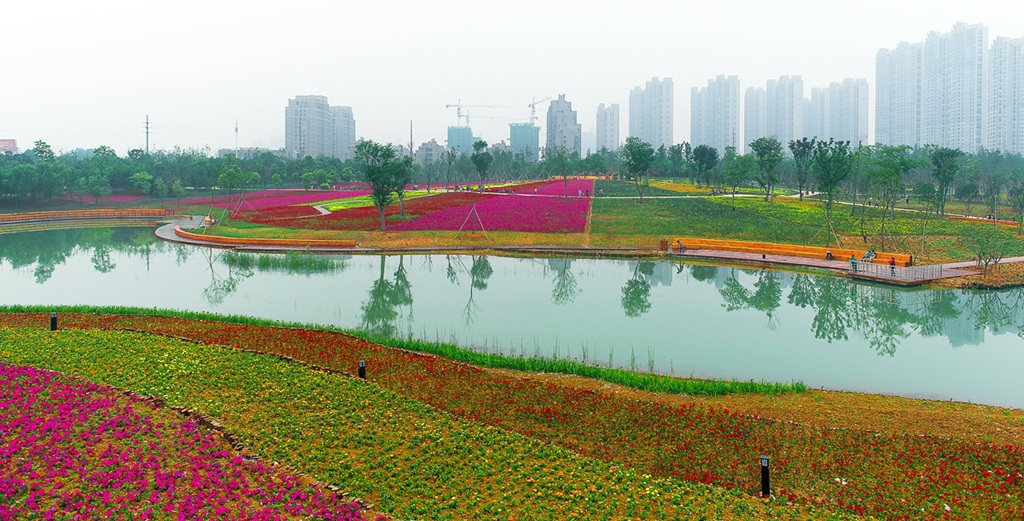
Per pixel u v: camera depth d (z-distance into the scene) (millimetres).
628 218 73438
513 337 31859
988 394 24281
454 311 37656
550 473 16453
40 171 110188
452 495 15375
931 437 18766
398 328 33531
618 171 165625
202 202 112250
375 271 51531
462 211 79375
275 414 19438
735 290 44094
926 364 28047
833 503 15430
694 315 36875
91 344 25750
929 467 17016
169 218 95625
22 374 21109
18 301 40750
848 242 60312
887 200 64688
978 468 16953
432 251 60031
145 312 33906
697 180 123438
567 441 18672
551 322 35062
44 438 16656
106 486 14516
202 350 25328
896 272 47094
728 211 77688
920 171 114375
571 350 29688
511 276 49344
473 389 22547
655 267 53031
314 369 23672
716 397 22750
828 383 25469
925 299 41219
